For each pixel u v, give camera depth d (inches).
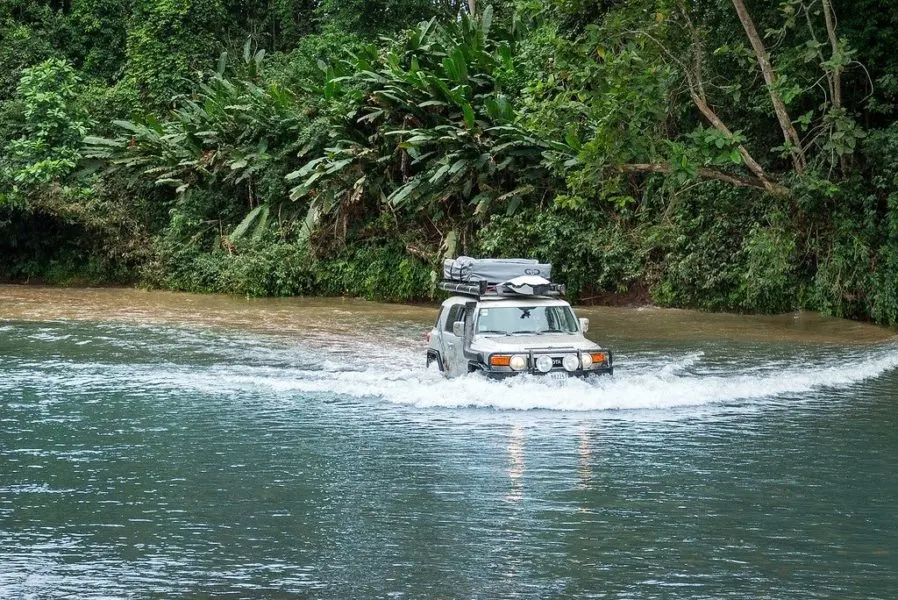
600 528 320.8
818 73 943.0
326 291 1275.8
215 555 296.2
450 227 1215.6
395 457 421.1
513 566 285.0
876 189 951.0
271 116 1357.0
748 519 331.0
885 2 894.4
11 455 431.8
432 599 259.4
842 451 429.4
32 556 296.2
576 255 1125.7
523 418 504.7
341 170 1236.5
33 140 1427.2
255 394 580.1
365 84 1250.6
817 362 682.8
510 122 1143.0
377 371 654.5
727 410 523.8
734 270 1035.3
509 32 1327.5
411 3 1588.3
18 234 1406.3
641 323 941.8
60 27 1745.8
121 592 265.9
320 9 1648.6
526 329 563.2
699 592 263.7
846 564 285.7
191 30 1633.9
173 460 420.8
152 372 657.0
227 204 1396.4
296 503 353.1
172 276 1339.8
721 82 1003.3
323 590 266.7
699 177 1059.3
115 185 1427.2
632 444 442.0
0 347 775.1
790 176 946.7
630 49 856.9
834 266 959.0
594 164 860.0
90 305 1131.3
